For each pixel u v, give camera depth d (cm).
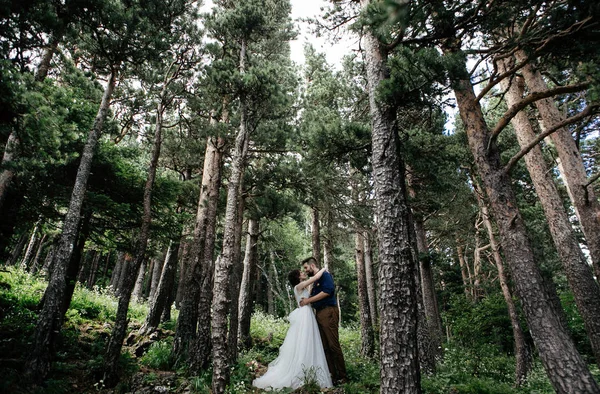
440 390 614
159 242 1311
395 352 440
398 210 516
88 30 775
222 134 881
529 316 466
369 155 799
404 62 514
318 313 652
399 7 230
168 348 884
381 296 482
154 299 1116
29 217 959
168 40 809
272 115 810
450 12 487
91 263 2770
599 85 386
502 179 533
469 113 595
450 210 1325
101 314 1159
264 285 3412
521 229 502
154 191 1114
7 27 601
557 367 423
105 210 1004
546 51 479
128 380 661
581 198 719
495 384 707
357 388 554
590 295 705
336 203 1127
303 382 562
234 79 716
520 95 856
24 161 585
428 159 924
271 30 966
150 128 1136
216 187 971
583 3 404
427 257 1095
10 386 533
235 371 695
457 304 1691
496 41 656
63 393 571
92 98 1052
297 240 2795
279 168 1015
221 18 896
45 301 614
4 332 732
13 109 526
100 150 962
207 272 820
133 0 806
